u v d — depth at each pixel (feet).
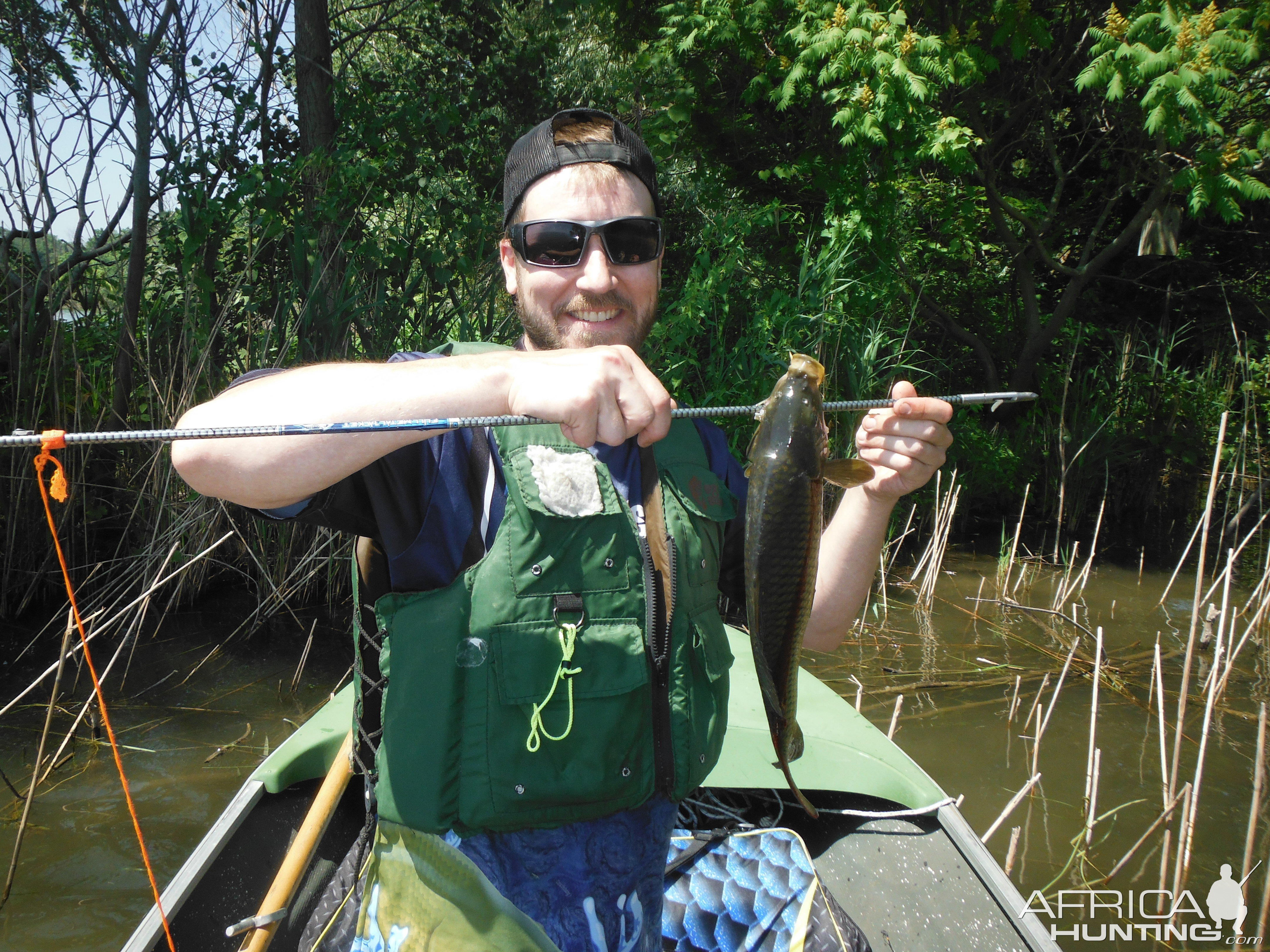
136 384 19.66
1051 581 24.07
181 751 13.07
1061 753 14.14
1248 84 27.50
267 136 22.77
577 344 6.39
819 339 23.02
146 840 10.93
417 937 4.88
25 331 18.52
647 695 5.27
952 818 8.35
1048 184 37.47
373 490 4.95
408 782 4.92
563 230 6.18
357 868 6.64
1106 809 12.60
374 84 25.86
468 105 28.40
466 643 4.98
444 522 5.08
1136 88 26.84
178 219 19.98
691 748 5.39
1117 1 29.07
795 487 4.84
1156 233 28.14
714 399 22.17
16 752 12.85
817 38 25.26
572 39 36.86
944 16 28.48
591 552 5.17
